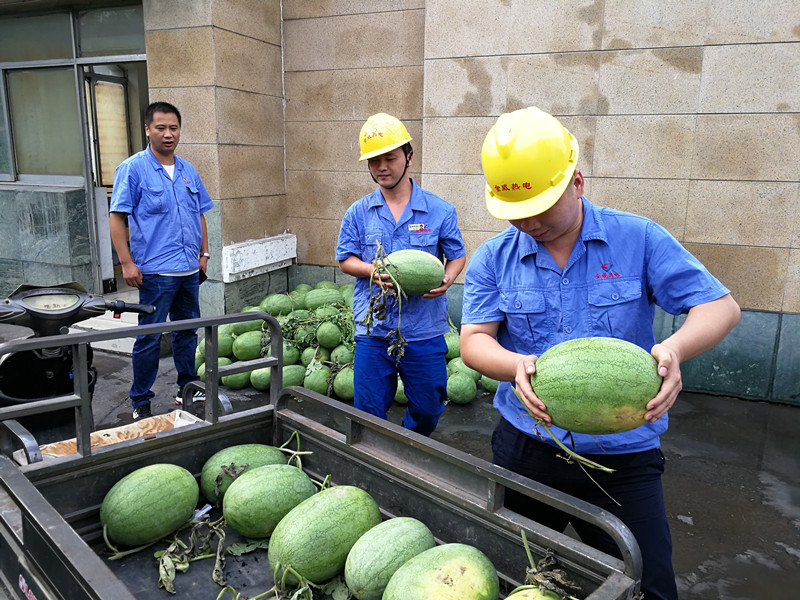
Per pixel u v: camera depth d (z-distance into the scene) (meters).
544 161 1.75
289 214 7.54
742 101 5.09
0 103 7.83
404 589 1.67
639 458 2.01
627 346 1.64
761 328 5.33
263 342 5.55
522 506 2.19
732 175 5.22
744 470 4.24
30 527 1.69
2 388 3.58
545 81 5.64
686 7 5.11
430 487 2.02
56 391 3.68
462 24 5.84
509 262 2.11
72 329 6.78
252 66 6.68
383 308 3.39
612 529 1.56
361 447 2.28
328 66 7.02
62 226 7.33
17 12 7.28
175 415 2.94
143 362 4.69
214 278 6.56
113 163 8.17
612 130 5.50
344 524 1.97
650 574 2.02
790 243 5.15
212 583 2.02
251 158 6.80
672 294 1.93
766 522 3.62
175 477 2.23
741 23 4.98
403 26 6.61
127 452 2.30
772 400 5.41
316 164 7.30
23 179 7.98
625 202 5.58
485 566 1.74
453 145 6.09
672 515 3.68
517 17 5.63
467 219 6.18
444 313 3.71
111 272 7.91
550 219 1.82
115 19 6.88
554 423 1.68
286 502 2.17
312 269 7.55
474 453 4.50
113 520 2.10
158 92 6.43
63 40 7.20
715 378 5.53
